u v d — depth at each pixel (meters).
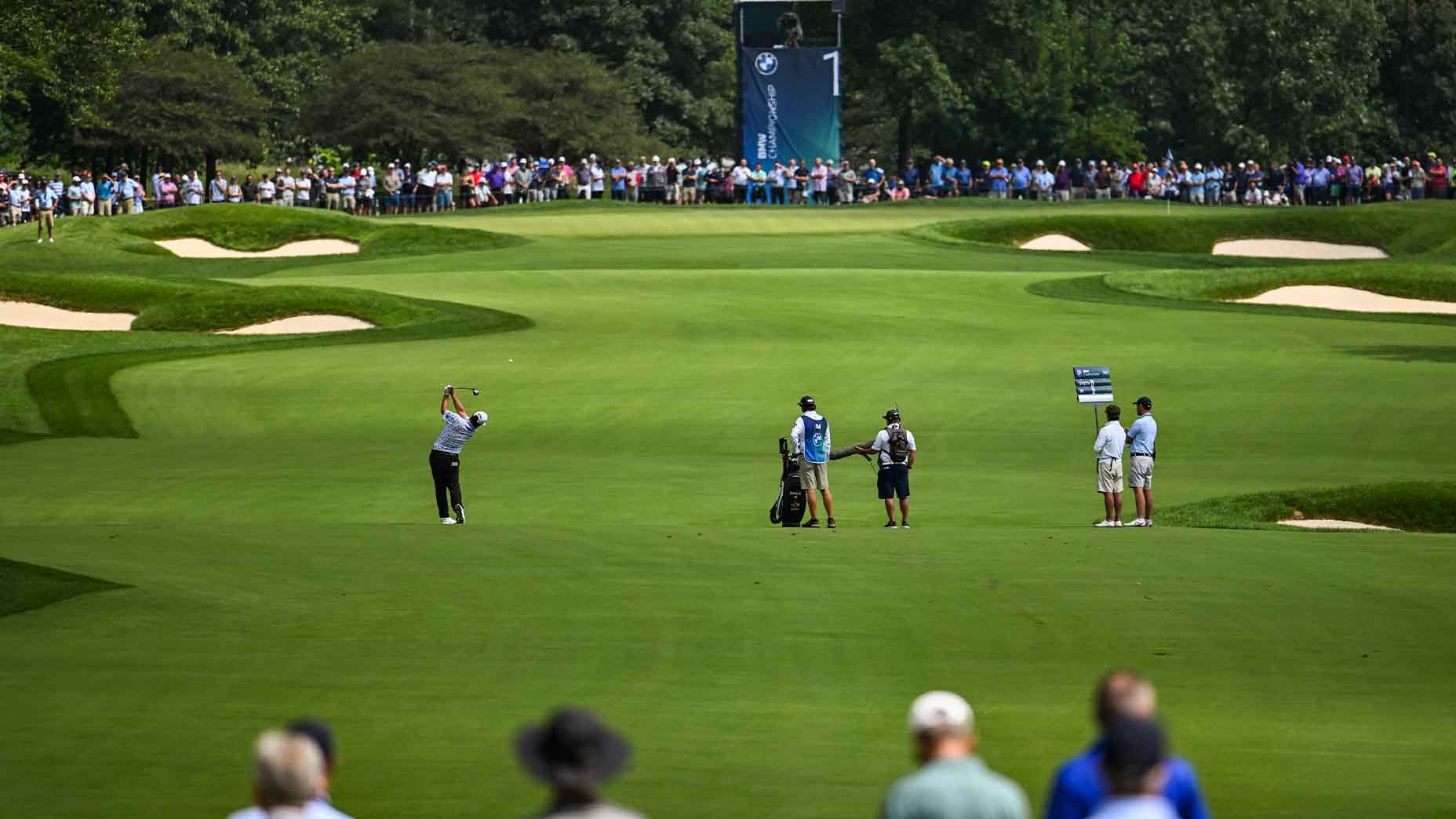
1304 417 77.75
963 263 140.25
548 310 108.69
